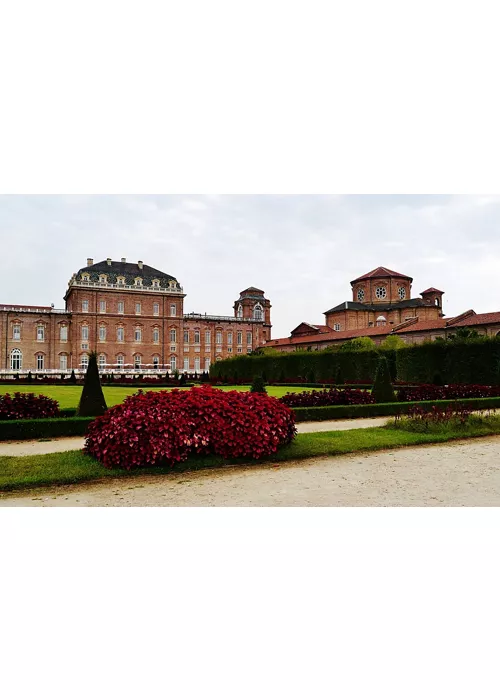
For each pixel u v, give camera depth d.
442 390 23.59
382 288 79.12
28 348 78.06
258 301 102.12
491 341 33.81
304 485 9.41
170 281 88.19
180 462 10.51
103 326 82.44
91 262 85.94
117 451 10.10
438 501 8.41
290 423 12.24
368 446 12.55
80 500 8.52
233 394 11.95
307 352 51.78
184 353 89.69
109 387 41.34
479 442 13.79
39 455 11.07
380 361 22.20
